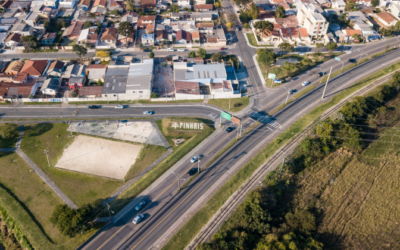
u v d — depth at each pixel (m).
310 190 123.56
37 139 142.62
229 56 197.25
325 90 170.62
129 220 110.06
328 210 117.19
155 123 152.00
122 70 179.88
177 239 104.06
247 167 128.25
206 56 199.25
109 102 164.50
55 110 159.00
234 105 162.12
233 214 109.44
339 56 199.25
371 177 128.88
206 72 177.00
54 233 106.94
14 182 123.81
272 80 179.12
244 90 172.88
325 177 128.75
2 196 118.25
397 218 114.44
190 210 112.75
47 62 186.62
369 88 169.38
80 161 132.88
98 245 102.94
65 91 169.88
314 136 140.12
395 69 184.25
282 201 119.31
